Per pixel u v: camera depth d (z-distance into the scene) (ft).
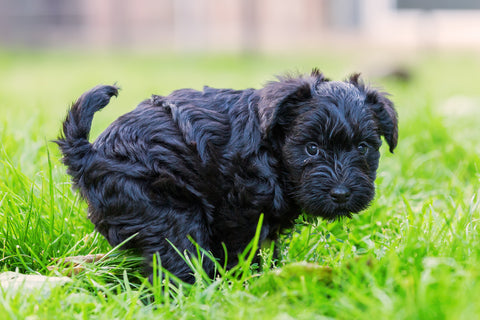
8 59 51.26
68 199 11.20
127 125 9.61
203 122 9.62
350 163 9.41
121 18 60.64
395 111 10.57
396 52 52.65
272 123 9.38
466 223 10.32
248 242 9.68
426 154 16.39
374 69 35.76
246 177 9.43
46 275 9.52
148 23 60.44
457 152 16.21
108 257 9.89
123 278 9.60
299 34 58.54
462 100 25.66
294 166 9.49
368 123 9.60
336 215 9.53
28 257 10.12
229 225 9.51
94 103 9.59
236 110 9.87
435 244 9.61
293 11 58.23
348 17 58.08
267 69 41.55
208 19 59.26
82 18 61.41
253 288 8.59
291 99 9.75
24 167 13.03
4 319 7.55
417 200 13.35
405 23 55.52
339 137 9.36
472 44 54.24
